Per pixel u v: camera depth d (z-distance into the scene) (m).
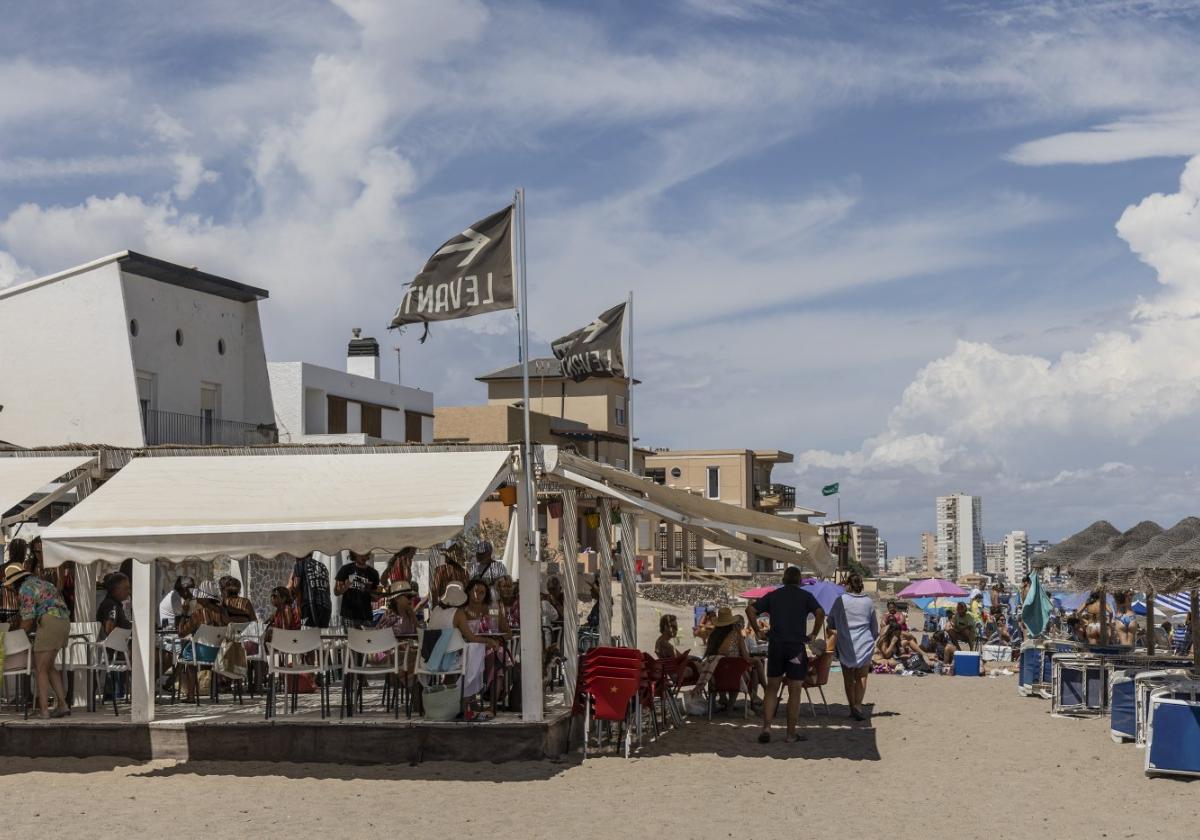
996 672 24.45
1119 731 14.76
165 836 9.71
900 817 10.50
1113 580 16.47
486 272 14.07
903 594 34.94
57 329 36.06
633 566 16.97
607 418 71.38
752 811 10.68
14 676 14.88
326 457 13.91
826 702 18.02
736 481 84.75
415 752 12.77
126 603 17.02
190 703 15.26
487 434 58.22
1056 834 9.94
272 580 26.84
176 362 38.03
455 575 14.16
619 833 9.87
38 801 11.02
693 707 16.81
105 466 14.64
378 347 52.81
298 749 12.86
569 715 13.74
